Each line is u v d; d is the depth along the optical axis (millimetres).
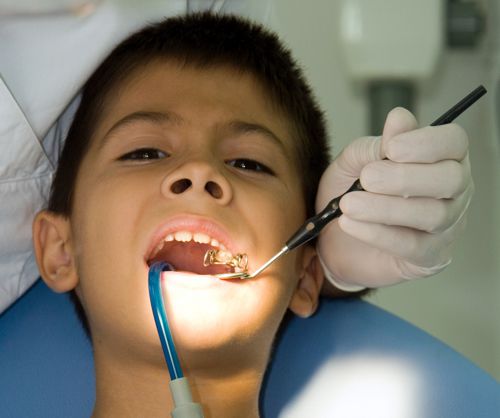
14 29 1407
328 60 2057
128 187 1315
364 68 1939
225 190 1275
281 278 1349
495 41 2010
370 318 1587
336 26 2051
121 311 1295
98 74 1500
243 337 1287
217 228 1260
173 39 1501
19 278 1547
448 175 1211
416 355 1533
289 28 2061
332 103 2053
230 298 1263
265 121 1455
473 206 2037
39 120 1459
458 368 1516
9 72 1417
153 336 1282
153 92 1441
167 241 1294
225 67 1480
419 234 1283
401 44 1914
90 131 1473
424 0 1910
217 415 1351
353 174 1415
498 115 1944
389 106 1956
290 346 1557
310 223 1240
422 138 1190
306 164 1533
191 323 1246
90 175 1404
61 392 1497
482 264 2039
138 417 1364
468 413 1465
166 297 1242
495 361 2021
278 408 1502
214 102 1421
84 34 1443
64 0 1399
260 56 1524
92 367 1520
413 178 1197
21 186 1476
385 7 1911
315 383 1518
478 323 2033
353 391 1502
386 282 1494
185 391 1160
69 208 1456
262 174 1407
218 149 1396
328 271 1562
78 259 1392
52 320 1560
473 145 2029
